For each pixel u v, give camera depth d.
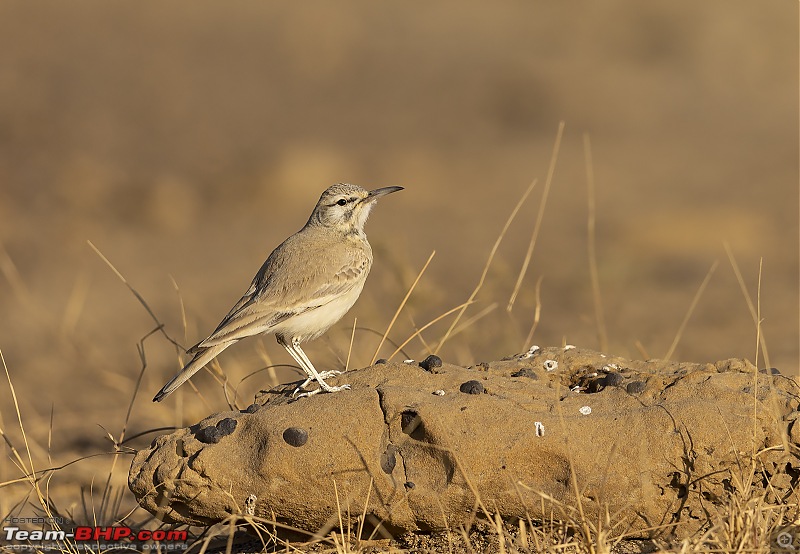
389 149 48.41
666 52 61.59
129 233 38.44
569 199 42.09
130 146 47.56
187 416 19.12
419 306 20.78
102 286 32.56
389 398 11.18
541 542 10.88
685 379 11.61
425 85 57.44
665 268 33.53
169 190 41.22
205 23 62.03
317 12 63.84
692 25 62.72
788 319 27.25
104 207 40.56
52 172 43.53
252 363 21.36
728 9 63.31
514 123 53.03
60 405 22.20
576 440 10.91
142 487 11.16
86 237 37.41
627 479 10.84
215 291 31.16
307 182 43.06
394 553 10.99
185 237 38.00
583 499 10.85
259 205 41.69
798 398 11.34
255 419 11.25
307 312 13.26
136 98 52.91
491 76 57.84
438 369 12.13
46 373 24.88
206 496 11.07
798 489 10.98
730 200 40.28
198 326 27.45
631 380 11.84
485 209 40.94
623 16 63.84
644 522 10.95
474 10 67.62
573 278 31.16
